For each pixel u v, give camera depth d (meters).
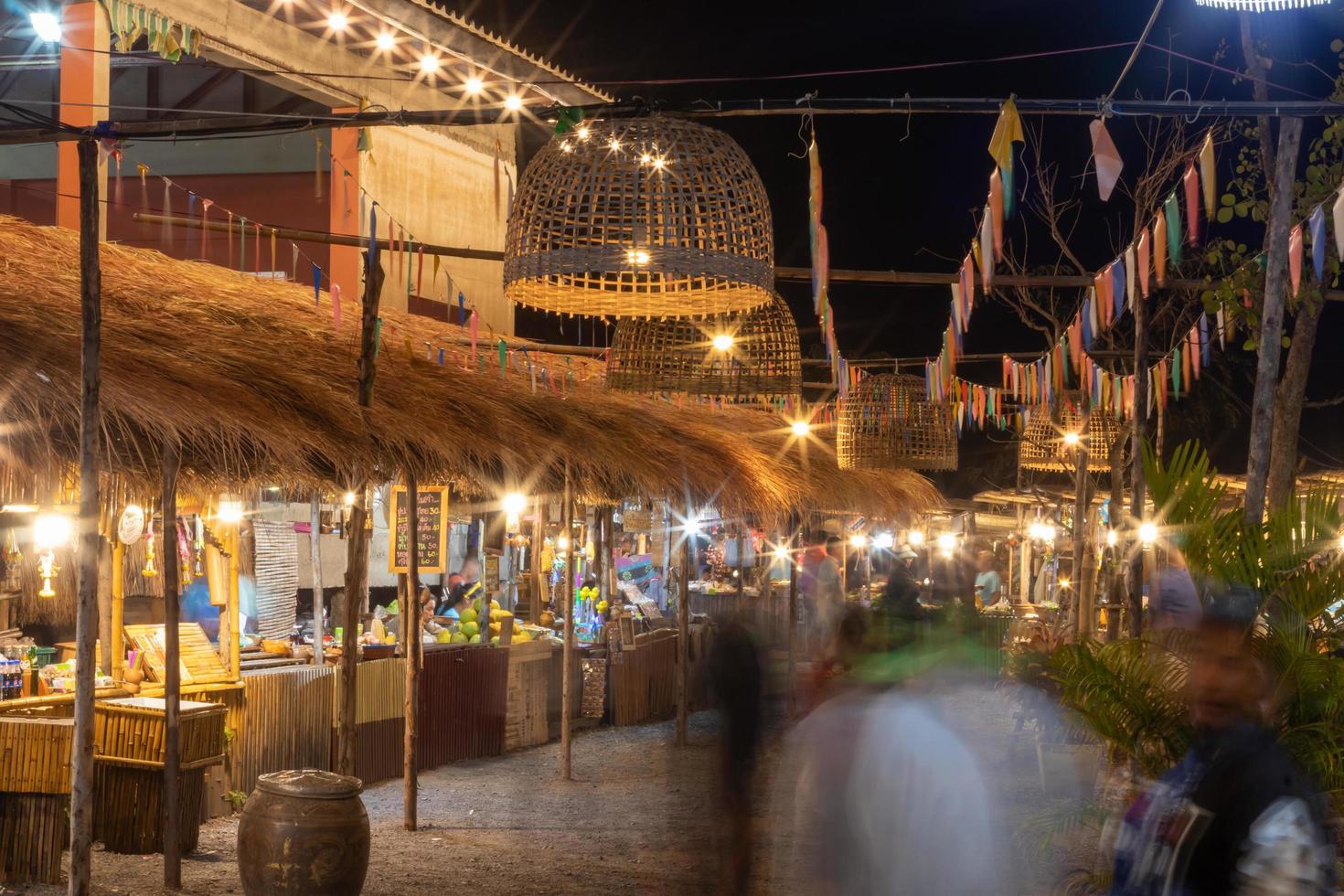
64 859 8.57
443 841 9.70
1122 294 6.82
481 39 16.39
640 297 6.89
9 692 8.95
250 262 17.20
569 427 12.43
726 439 15.33
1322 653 6.99
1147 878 3.80
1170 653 7.17
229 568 10.61
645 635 17.58
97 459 6.79
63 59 14.11
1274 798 3.61
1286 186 8.14
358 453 9.16
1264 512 8.75
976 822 4.42
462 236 18.91
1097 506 22.28
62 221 13.91
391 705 12.46
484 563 14.51
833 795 4.46
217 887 8.05
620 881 8.42
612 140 6.14
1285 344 9.53
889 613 4.69
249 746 10.47
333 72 16.28
